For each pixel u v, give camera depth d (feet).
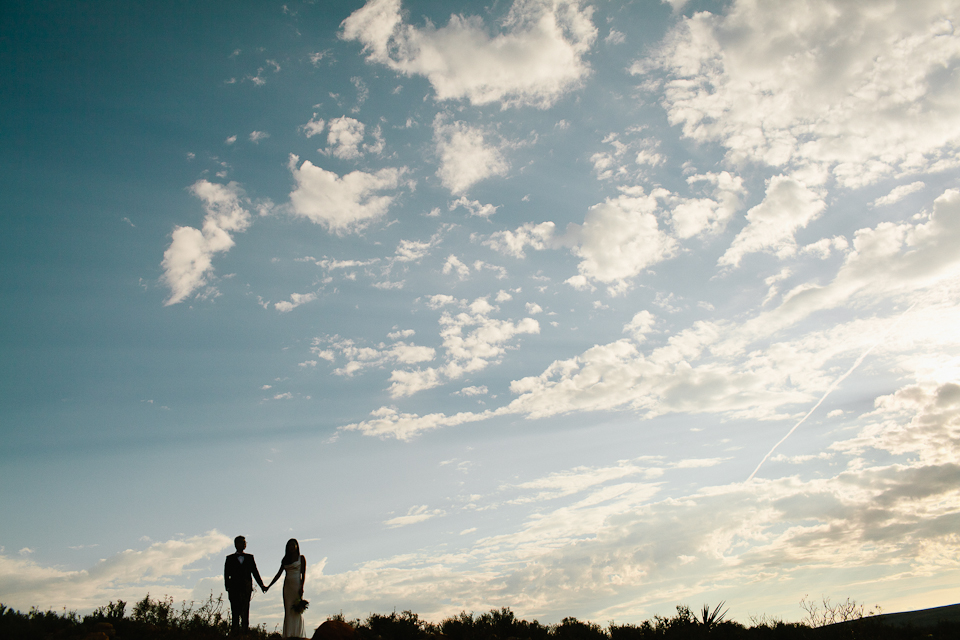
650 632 70.08
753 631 64.90
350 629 46.75
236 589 44.86
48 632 39.37
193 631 45.57
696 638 64.69
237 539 46.98
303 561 45.42
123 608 46.55
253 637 44.60
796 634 60.29
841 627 60.23
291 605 43.55
